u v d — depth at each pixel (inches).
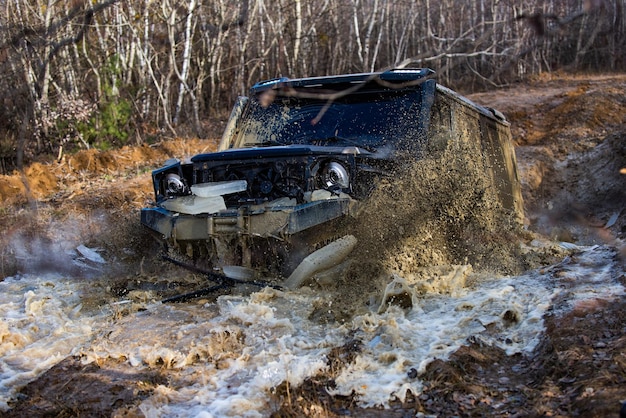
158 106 872.3
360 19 1185.4
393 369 174.1
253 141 309.0
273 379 169.0
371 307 223.8
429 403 156.4
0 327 213.2
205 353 191.2
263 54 926.4
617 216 502.6
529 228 477.1
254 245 246.1
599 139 748.0
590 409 139.1
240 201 249.3
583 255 284.7
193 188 248.5
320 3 1076.5
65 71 783.1
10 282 289.6
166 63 935.0
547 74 1165.1
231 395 164.1
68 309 243.1
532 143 796.6
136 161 658.2
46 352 200.4
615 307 199.5
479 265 276.4
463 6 1176.2
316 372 173.8
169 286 261.3
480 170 313.0
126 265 296.8
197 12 829.8
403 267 247.4
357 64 1157.1
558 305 210.1
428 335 197.5
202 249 257.1
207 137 816.9
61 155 652.7
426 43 1059.3
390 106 286.8
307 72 996.6
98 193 498.9
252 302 227.9
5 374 186.9
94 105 775.7
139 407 158.2
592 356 167.3
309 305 225.9
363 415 152.7
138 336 206.7
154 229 259.6
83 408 161.3
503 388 163.9
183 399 163.9
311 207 233.0
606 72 1155.9
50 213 427.5
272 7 972.6
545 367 170.1
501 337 195.2
